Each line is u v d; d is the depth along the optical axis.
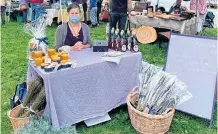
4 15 8.45
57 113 2.84
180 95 2.96
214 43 3.26
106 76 3.11
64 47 3.32
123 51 3.36
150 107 2.93
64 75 2.78
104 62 3.04
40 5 8.18
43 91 2.94
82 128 3.15
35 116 2.93
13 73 4.69
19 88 3.32
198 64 3.34
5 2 8.67
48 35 7.25
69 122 2.96
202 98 3.29
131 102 3.12
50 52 2.99
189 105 3.36
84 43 3.60
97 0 8.67
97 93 3.09
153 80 2.99
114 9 5.57
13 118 2.87
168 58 3.54
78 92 2.94
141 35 6.48
